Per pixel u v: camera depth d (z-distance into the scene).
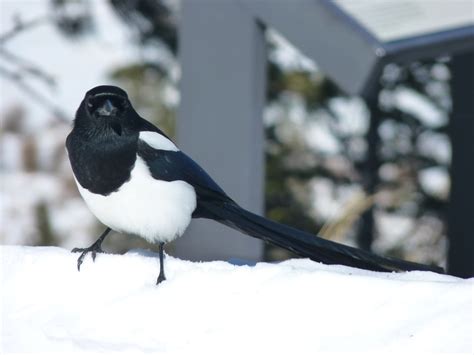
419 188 18.05
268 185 17.47
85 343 6.60
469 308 6.09
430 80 18.33
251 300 6.57
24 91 18.97
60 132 18.91
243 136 10.49
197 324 6.60
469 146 12.90
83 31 18.44
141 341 6.61
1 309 7.16
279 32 9.79
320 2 9.45
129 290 7.26
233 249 10.63
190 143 10.75
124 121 8.06
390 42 9.23
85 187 8.18
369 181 18.03
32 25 18.69
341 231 15.56
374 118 18.19
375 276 6.97
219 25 10.57
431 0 9.66
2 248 7.64
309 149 17.88
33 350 6.69
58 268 7.41
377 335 6.18
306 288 6.49
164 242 8.41
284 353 6.27
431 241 17.84
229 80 10.54
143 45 18.17
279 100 17.80
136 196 8.08
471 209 12.84
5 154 18.86
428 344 6.04
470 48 9.66
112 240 17.30
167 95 17.92
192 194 8.38
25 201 18.05
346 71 9.38
